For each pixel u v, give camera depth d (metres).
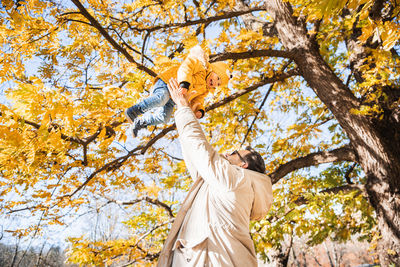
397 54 5.49
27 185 4.05
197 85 2.55
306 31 5.55
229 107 6.39
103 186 4.96
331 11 1.84
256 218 1.76
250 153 1.88
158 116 2.57
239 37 4.41
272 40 5.21
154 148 5.62
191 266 1.39
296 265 30.44
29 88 2.23
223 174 1.49
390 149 4.90
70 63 4.60
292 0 2.83
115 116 3.08
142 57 4.72
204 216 1.50
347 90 5.12
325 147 8.39
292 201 7.18
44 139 2.31
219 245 1.43
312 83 5.30
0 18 3.34
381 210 5.00
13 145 2.35
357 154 5.29
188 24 4.96
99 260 6.47
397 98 5.36
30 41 3.51
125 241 7.23
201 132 1.64
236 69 5.27
